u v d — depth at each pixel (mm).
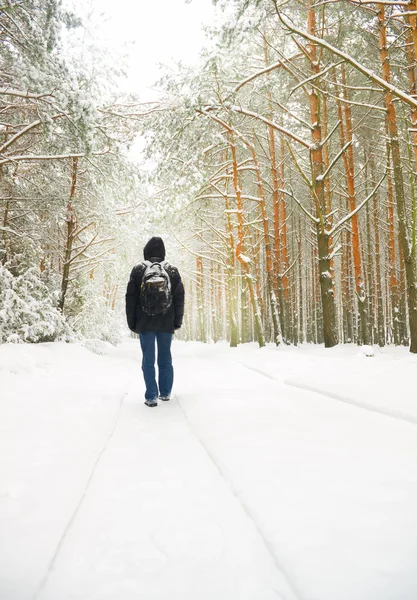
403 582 1023
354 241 14797
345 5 11867
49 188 12164
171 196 14117
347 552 1173
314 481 1754
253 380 5750
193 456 2309
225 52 10945
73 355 9398
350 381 4496
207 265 33656
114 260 15984
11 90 8219
